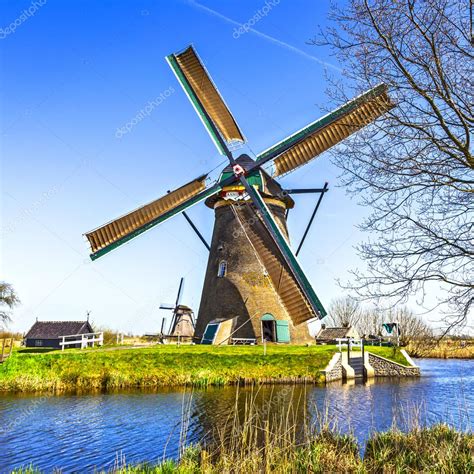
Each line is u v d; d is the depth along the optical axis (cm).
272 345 2678
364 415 1444
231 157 2220
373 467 787
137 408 1573
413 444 868
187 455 925
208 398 1756
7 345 2730
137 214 2088
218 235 3020
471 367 3459
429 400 1747
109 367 2092
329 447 871
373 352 2850
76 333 4291
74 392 1894
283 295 1820
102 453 1096
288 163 1950
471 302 685
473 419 1387
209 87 2255
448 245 697
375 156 705
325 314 1702
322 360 2355
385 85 714
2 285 5291
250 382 2134
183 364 2173
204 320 2953
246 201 2461
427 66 651
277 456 822
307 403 1666
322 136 1881
